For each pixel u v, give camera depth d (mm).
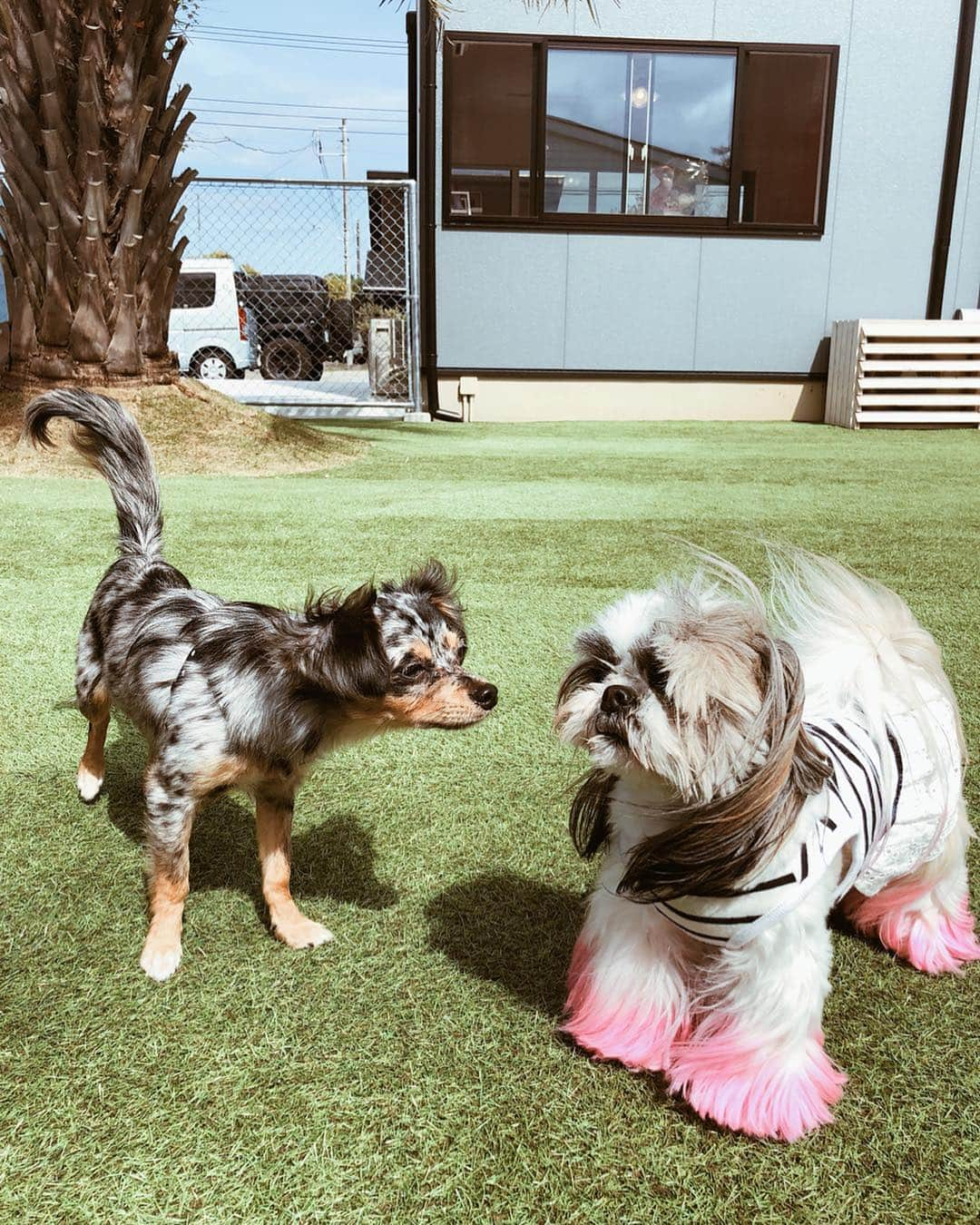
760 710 1536
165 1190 1544
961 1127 1716
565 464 8406
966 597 4715
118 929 2209
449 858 2570
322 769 3051
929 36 10961
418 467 8016
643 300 11438
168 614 2451
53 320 7207
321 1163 1603
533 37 10547
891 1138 1690
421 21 10344
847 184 11312
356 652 1972
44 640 3916
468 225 11000
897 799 1930
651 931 1877
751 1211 1547
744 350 11711
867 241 11500
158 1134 1648
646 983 1870
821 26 10844
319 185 10688
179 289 15086
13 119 6664
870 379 11000
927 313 11789
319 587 4578
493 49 10562
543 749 3186
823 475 8031
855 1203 1565
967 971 2176
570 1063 1854
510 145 10859
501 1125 1698
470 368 11469
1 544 5145
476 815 2787
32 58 6516
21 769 2977
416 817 2777
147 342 7703
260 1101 1728
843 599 2053
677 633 1562
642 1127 1710
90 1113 1688
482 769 3057
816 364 11836
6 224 7102
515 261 11172
